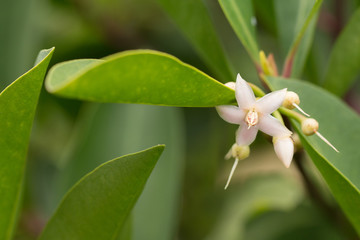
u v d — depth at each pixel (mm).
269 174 400
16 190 265
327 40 377
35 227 344
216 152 395
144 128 319
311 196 299
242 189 397
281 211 350
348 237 303
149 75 224
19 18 344
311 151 243
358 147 263
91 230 258
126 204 253
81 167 311
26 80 240
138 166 246
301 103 266
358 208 250
